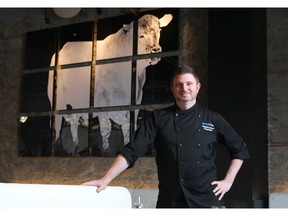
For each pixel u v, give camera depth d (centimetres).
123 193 174
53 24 583
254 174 385
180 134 187
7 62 616
